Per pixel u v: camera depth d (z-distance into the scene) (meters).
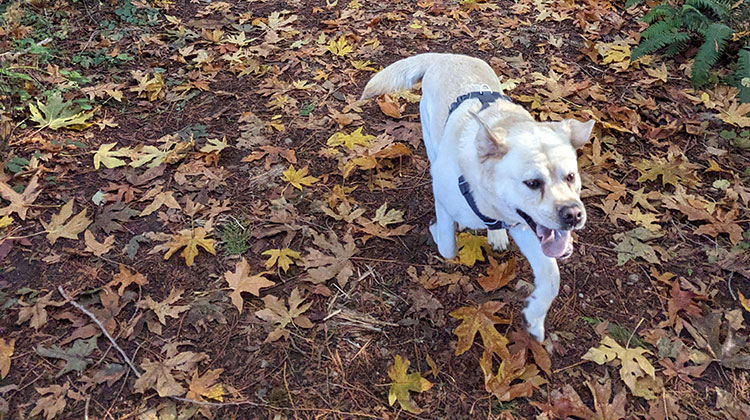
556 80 2.05
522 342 1.21
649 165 1.67
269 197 1.59
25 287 1.31
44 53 2.02
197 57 2.18
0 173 1.58
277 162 1.71
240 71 2.11
